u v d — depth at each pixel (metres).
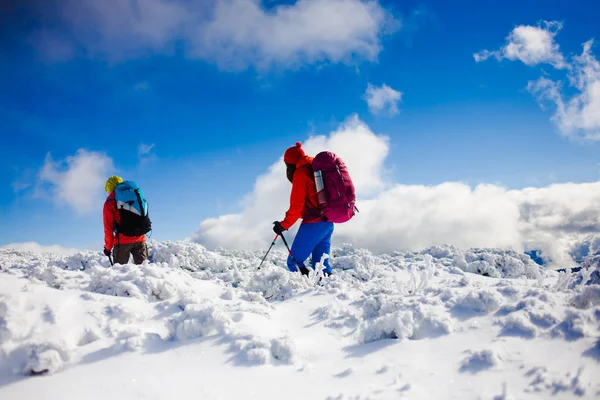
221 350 2.67
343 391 2.16
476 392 2.00
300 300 4.45
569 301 2.91
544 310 2.68
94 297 3.43
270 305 4.18
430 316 2.96
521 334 2.51
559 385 1.93
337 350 2.80
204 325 2.93
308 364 2.55
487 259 7.89
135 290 4.02
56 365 2.38
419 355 2.51
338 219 5.55
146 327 3.17
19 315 2.72
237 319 3.24
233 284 6.29
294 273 5.45
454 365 2.30
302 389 2.22
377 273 7.04
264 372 2.42
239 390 2.22
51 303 3.05
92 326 2.93
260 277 5.19
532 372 2.07
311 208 5.70
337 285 4.95
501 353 2.30
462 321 2.90
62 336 2.71
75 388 2.20
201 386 2.25
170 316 3.45
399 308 3.23
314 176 5.57
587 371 1.99
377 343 2.80
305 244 5.75
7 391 2.18
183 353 2.64
